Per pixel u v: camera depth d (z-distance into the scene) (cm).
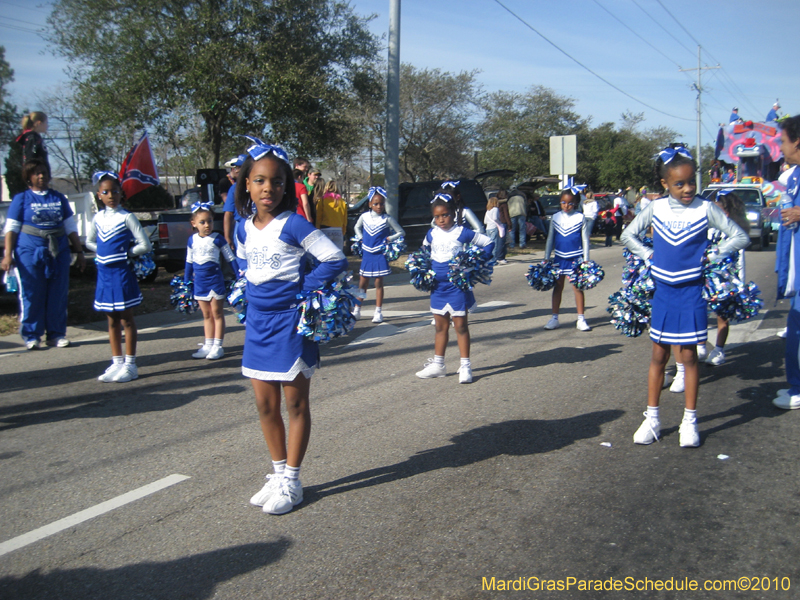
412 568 286
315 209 900
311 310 323
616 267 1539
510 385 572
